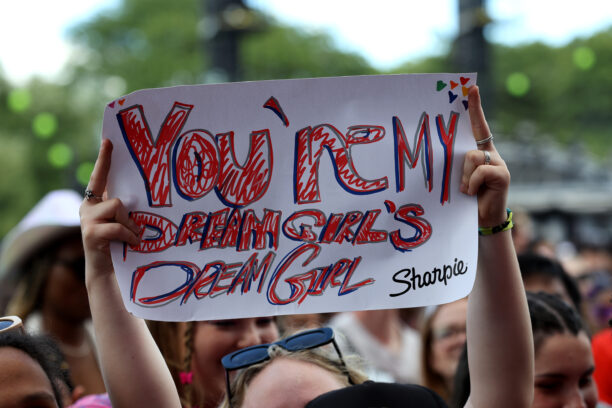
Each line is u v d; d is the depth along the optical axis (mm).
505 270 1646
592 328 3309
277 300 1662
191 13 24641
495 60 23781
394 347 3793
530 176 20484
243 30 6547
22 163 23172
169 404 1706
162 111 1649
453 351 2836
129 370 1681
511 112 23703
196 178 1663
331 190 1660
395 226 1656
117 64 24469
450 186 1647
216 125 1653
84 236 1646
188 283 1663
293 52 23031
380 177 1653
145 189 1663
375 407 1581
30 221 3326
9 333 1682
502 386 1648
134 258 1661
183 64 22812
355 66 24703
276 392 1678
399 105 1642
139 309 1654
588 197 18797
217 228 1665
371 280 1655
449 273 1642
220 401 2148
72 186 10125
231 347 2299
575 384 2096
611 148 22250
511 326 1650
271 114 1650
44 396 1617
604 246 8633
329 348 1792
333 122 1649
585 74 22344
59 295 3184
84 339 3230
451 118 1643
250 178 1661
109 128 1651
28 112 23500
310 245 1664
